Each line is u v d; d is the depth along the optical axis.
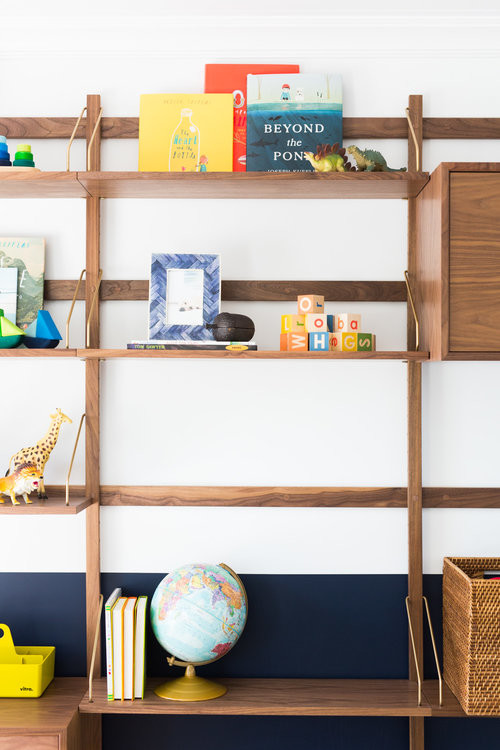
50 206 1.86
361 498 1.83
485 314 1.55
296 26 1.80
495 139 1.84
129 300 1.85
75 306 1.86
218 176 1.62
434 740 1.81
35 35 1.82
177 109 1.79
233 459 1.84
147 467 1.85
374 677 1.83
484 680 1.55
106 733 1.82
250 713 1.60
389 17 1.78
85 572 1.84
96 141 1.82
